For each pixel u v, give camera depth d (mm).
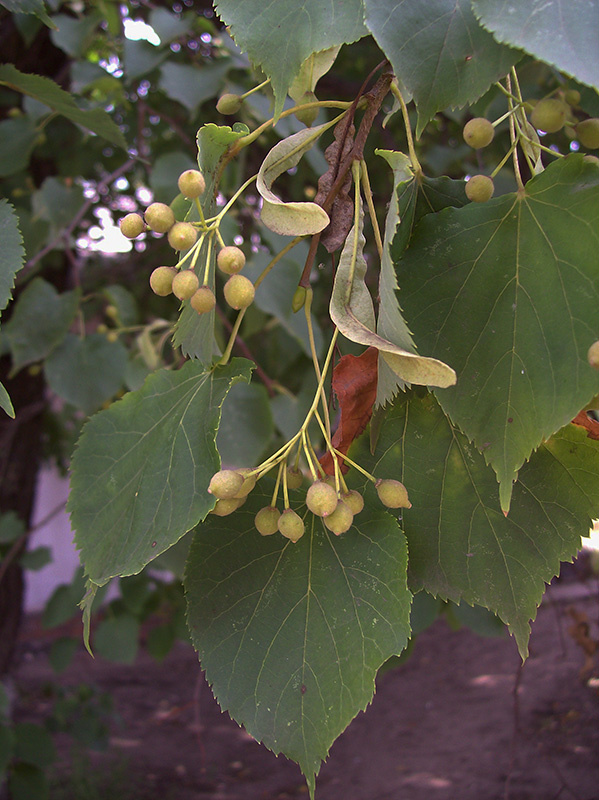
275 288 545
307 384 632
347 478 227
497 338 198
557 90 269
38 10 298
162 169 559
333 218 220
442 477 232
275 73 207
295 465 223
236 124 221
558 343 191
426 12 194
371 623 205
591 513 223
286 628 209
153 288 206
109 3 650
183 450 206
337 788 1333
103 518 212
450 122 724
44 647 2330
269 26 207
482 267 203
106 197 936
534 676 1463
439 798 1165
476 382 197
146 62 592
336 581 211
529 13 176
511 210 205
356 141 217
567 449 225
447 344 201
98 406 606
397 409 233
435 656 1957
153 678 2090
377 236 208
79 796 1328
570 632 618
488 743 1314
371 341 179
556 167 202
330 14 205
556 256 197
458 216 209
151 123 858
